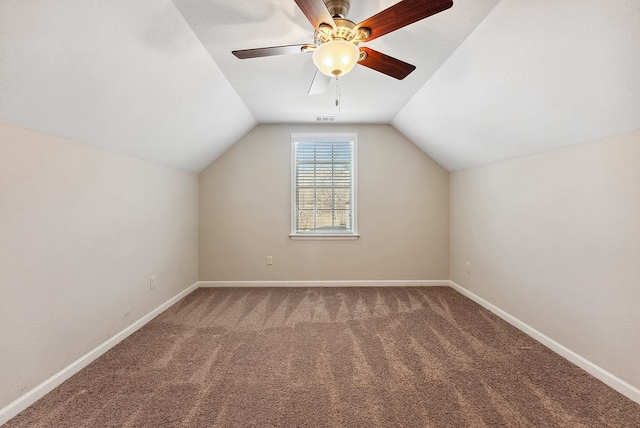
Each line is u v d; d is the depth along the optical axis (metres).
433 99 2.67
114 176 2.28
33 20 1.19
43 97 1.49
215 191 3.81
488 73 1.97
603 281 1.78
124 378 1.83
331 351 2.17
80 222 1.95
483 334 2.44
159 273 2.93
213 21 1.68
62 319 1.81
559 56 1.53
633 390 1.60
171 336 2.42
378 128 3.82
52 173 1.73
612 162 1.71
